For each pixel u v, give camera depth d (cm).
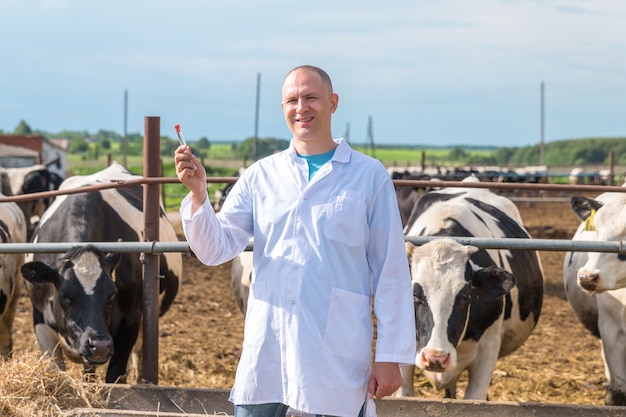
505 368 803
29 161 4491
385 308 315
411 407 468
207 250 322
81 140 12750
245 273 762
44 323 604
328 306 312
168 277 721
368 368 319
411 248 508
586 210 580
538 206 2903
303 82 319
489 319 546
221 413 479
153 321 548
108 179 732
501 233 645
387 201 321
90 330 532
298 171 324
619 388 607
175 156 314
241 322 996
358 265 318
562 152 10200
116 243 539
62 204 652
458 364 559
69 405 471
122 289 607
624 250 493
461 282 491
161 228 714
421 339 489
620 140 10075
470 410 463
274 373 317
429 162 9362
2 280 685
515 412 460
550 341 912
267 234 322
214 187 2950
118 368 619
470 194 716
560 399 707
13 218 775
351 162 324
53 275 548
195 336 916
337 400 310
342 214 314
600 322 620
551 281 1284
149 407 487
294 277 314
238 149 10481
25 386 466
